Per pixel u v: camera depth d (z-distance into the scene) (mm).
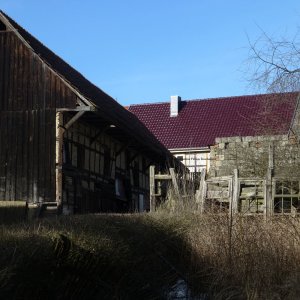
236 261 10078
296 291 8875
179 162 27688
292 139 16297
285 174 14242
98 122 19203
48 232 7613
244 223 10648
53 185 16953
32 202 17047
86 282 7727
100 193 20203
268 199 12695
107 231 9211
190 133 37438
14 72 17938
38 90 17641
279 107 13758
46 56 19125
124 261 8789
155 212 12695
